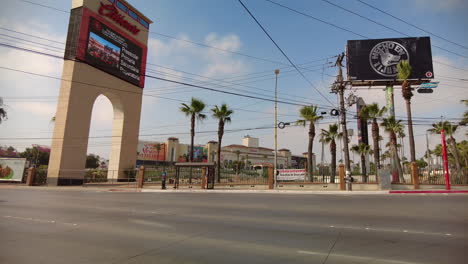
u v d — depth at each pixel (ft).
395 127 102.22
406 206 40.06
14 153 216.33
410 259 16.58
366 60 127.24
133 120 125.39
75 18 103.09
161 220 30.14
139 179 95.81
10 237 22.35
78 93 101.09
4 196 57.72
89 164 283.59
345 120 81.00
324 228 25.68
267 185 87.51
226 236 22.79
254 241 21.12
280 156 339.57
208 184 87.76
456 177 84.79
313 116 97.45
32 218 31.12
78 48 100.68
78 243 20.59
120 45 118.62
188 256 17.43
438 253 17.76
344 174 81.25
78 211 36.63
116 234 23.56
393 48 126.52
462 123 100.53
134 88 126.62
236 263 16.02
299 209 38.11
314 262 16.14
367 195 61.05
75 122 100.12
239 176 94.68
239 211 36.65
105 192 74.69
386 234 23.13
